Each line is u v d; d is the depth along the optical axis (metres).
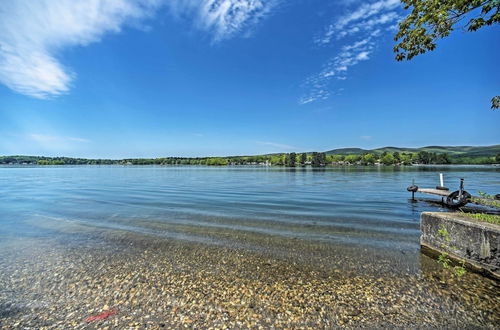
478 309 4.71
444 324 4.33
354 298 5.17
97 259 7.43
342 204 17.16
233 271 6.54
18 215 13.80
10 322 4.54
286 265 6.89
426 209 15.16
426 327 4.26
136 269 6.71
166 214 13.93
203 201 18.98
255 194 23.47
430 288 5.48
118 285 5.85
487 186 28.36
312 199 19.77
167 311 4.80
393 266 6.68
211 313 4.71
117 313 4.77
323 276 6.19
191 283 5.91
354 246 8.33
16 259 7.46
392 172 74.50
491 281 5.58
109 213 14.33
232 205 17.02
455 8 5.54
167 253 7.88
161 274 6.40
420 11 6.16
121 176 60.97
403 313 4.64
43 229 10.77
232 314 4.66
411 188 19.17
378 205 16.67
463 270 5.83
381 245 8.39
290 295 5.31
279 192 25.00
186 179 48.28
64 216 13.45
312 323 4.39
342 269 6.58
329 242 8.77
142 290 5.61
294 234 9.83
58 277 6.27
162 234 9.95
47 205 17.20
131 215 13.71
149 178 52.50
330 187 30.00
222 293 5.43
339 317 4.55
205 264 7.02
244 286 5.73
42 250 8.21
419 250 7.87
